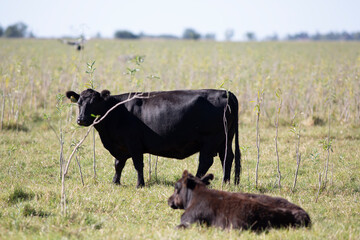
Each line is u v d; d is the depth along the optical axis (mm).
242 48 142125
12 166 25031
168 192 20328
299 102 40062
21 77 42844
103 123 22125
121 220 16297
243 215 13781
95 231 14289
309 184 22469
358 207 18562
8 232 13734
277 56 99000
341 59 87125
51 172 24859
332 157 27547
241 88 41562
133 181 23547
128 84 46781
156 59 78375
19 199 18359
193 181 15633
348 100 38156
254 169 25688
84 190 20500
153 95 22016
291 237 12734
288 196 19656
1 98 38219
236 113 21875
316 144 30328
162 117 21328
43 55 96312
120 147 22594
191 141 21484
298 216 13852
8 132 33031
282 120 36406
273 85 44469
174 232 13625
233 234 13195
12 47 128625
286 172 25062
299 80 47531
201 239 12766
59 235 13367
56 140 31328
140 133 21891
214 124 21094
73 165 26234
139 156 22047
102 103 21922
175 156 22266
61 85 45781
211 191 15148
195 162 27031
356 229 14836
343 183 22797
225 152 20656
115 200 18812
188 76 49438
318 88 40500
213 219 14516
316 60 86375
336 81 43875
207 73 52344
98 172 25047
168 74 53156
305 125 35812
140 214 17141
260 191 20938
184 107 21109
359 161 26578
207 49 132375
